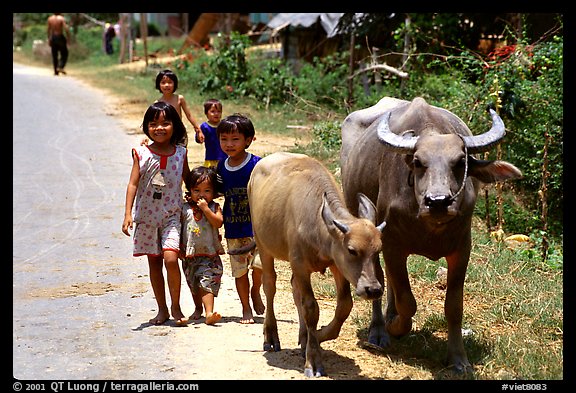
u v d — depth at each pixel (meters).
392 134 10.27
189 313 12.47
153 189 11.69
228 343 11.09
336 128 24.70
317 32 38.00
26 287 13.49
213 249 11.90
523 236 17.80
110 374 10.02
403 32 28.48
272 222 10.34
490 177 10.09
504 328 12.14
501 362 10.74
